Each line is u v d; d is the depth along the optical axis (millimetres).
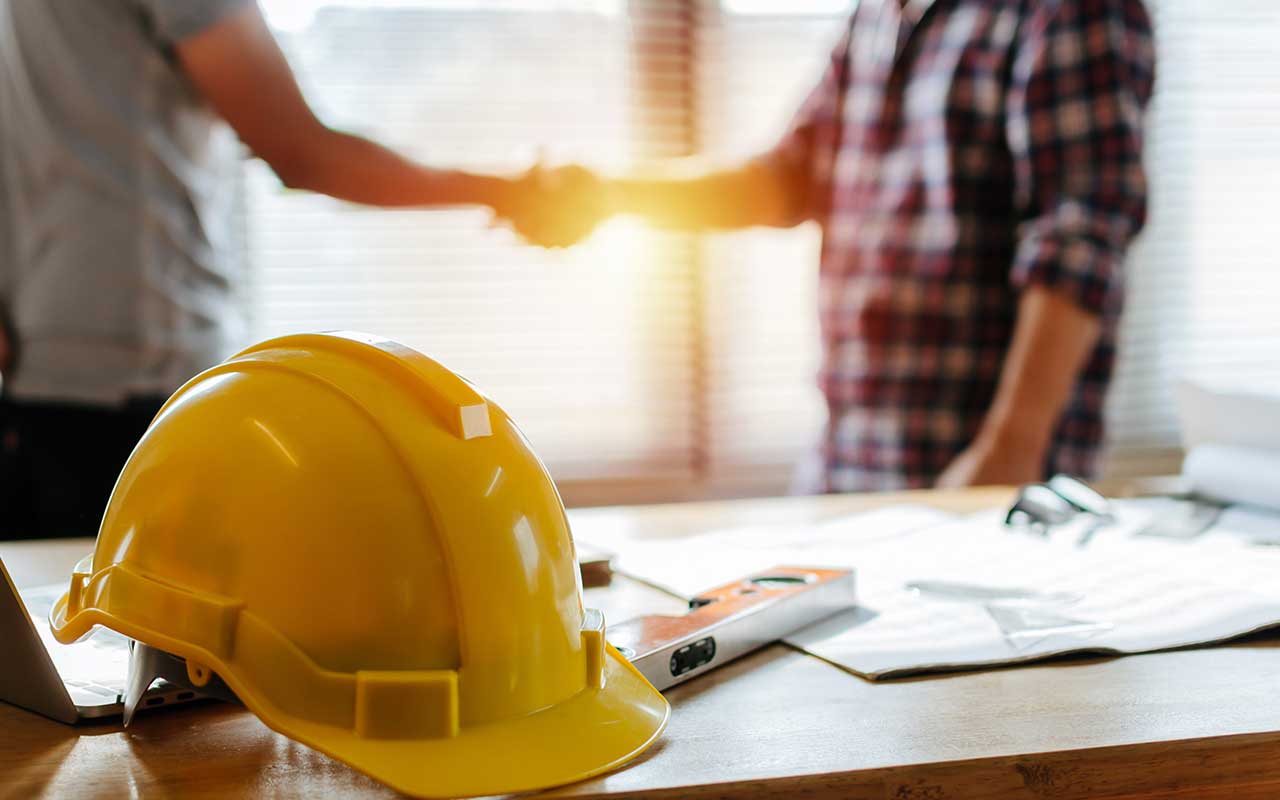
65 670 564
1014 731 497
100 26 1159
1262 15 2014
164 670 468
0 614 498
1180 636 625
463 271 1813
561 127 1831
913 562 818
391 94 1777
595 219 1589
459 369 1824
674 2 1854
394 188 1393
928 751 474
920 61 1438
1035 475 1285
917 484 1453
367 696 426
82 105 1164
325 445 451
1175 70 2000
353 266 1778
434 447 461
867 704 534
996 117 1369
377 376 482
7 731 504
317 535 439
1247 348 2043
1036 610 679
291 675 432
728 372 1918
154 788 443
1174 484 1139
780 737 491
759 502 1085
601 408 1880
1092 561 809
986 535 910
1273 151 2027
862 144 1510
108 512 500
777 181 1646
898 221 1449
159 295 1218
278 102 1242
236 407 474
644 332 1885
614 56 1845
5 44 1180
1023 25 1336
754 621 613
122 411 1218
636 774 448
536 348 1849
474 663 445
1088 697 541
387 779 409
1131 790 482
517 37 1813
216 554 454
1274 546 852
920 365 1440
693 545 894
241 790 440
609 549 877
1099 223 1254
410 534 442
